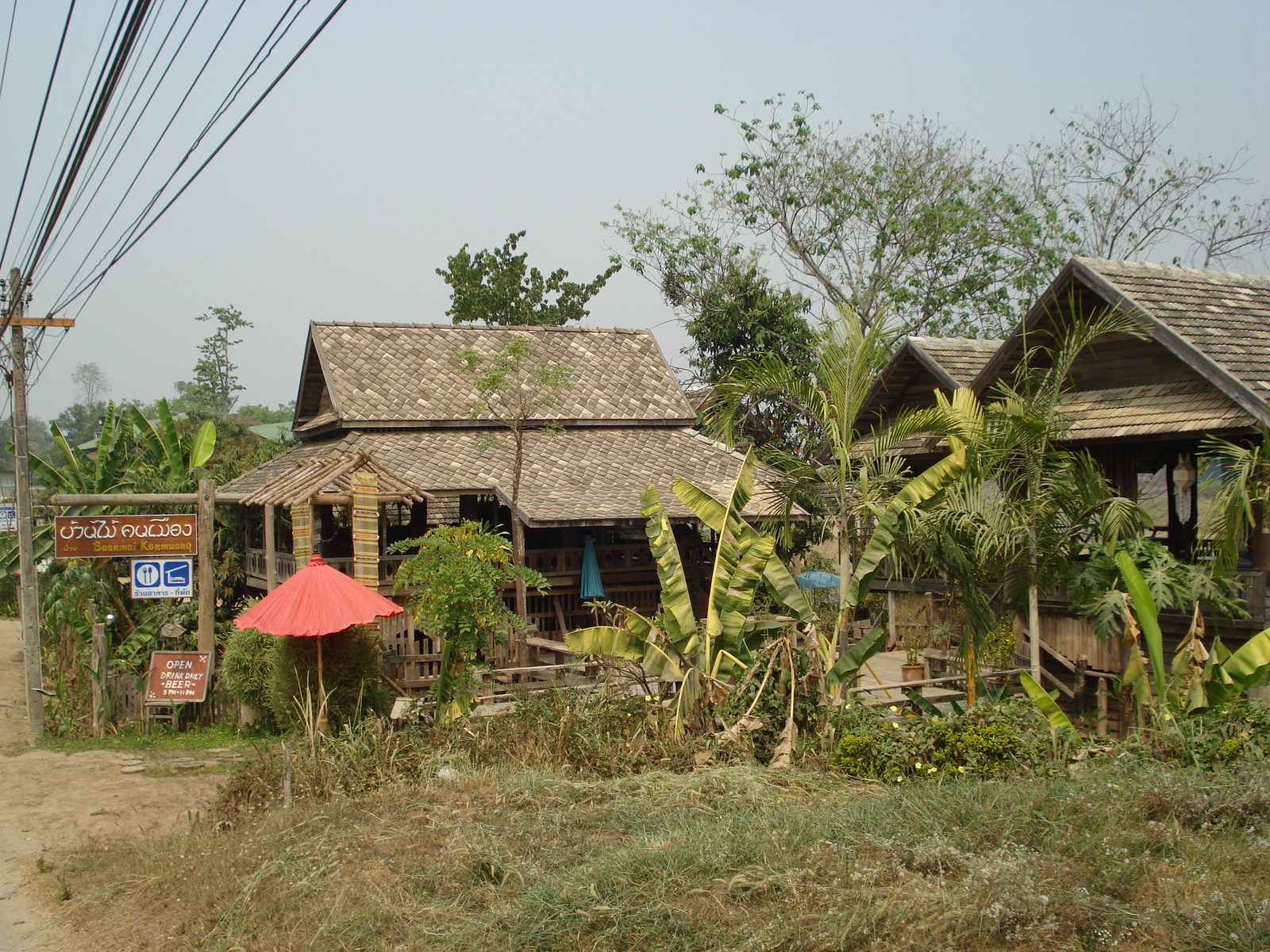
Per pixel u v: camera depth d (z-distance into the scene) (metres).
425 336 23.14
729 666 11.78
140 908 7.73
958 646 13.77
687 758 10.61
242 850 8.34
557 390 18.62
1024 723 10.20
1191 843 7.39
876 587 18.00
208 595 15.05
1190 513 15.29
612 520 17.48
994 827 7.58
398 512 22.64
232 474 23.92
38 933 7.48
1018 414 11.41
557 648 15.74
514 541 17.89
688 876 7.00
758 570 11.77
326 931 6.73
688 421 22.73
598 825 8.53
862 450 17.92
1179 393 12.88
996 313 31.03
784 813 8.13
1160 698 10.62
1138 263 14.38
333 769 10.38
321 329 22.31
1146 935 5.97
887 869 6.86
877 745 10.02
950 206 30.38
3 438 63.50
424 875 7.52
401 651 16.17
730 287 29.47
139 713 14.79
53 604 17.56
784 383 12.45
